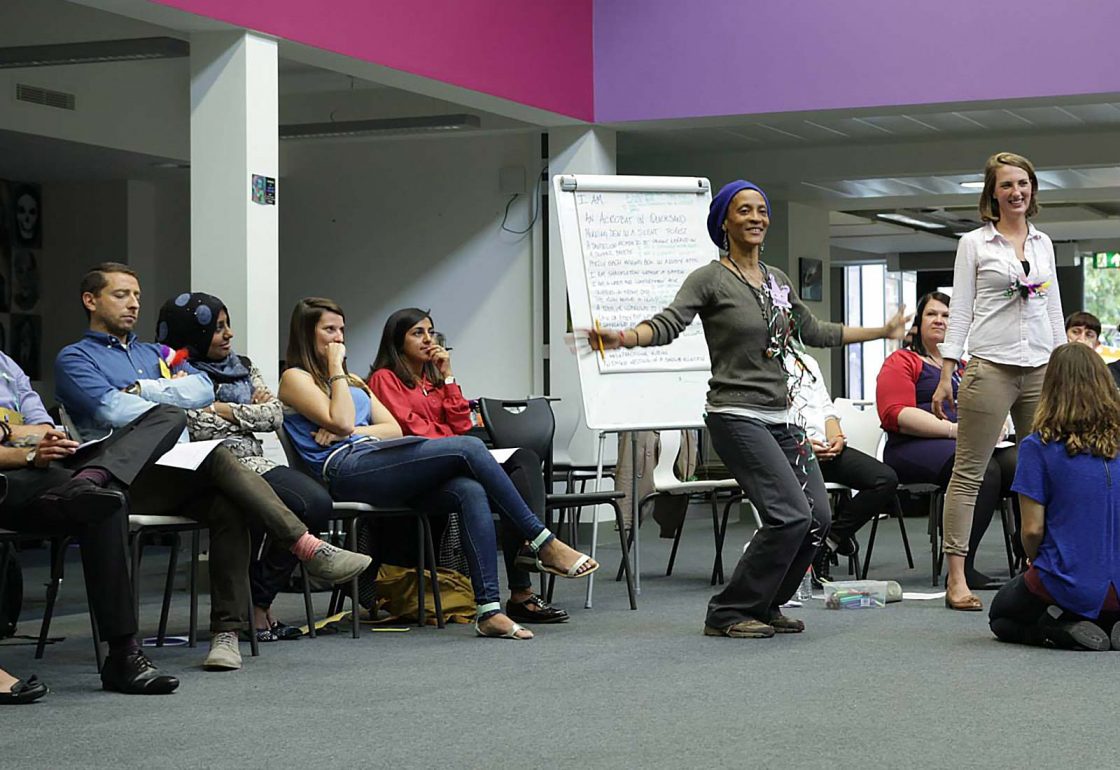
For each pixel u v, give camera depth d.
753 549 4.66
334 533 5.82
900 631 4.82
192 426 4.69
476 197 10.33
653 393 6.00
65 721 3.40
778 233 13.01
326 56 7.23
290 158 10.84
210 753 3.05
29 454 3.78
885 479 6.18
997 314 5.24
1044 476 4.38
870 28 8.66
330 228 10.76
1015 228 5.27
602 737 3.18
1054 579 4.36
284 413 5.09
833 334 4.79
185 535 8.78
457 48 8.04
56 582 4.45
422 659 4.30
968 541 5.43
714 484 6.32
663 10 9.09
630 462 6.63
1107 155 10.45
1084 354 4.38
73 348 4.61
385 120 9.88
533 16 8.68
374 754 3.03
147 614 5.59
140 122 10.34
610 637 4.74
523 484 5.10
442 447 4.84
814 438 6.24
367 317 10.67
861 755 2.99
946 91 8.52
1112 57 8.20
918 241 18.94
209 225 6.64
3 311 11.77
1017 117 9.88
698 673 4.02
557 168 9.42
